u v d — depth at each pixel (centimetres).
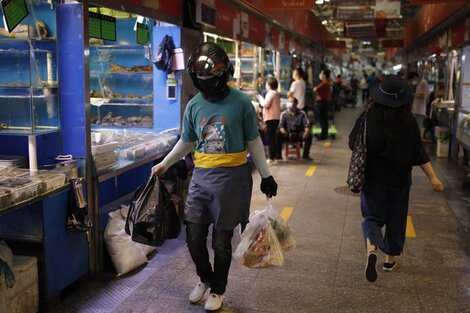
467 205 598
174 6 515
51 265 339
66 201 352
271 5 789
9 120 361
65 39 360
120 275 393
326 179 745
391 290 367
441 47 1143
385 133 346
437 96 1151
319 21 1819
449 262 420
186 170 490
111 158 402
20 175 338
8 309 303
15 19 326
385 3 1155
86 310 339
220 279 331
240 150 321
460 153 879
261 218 339
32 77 354
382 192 361
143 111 564
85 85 364
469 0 718
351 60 4122
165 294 363
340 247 455
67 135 371
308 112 1359
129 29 541
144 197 320
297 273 397
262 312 335
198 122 320
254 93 950
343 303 347
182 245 459
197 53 311
